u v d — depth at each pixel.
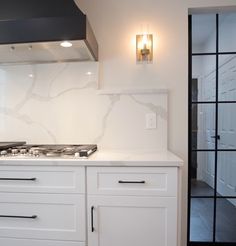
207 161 1.94
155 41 1.75
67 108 1.79
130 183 1.24
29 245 1.30
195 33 1.90
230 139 1.93
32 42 1.30
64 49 1.49
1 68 1.83
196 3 1.72
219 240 1.91
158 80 1.75
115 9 1.77
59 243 1.28
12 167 1.28
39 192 1.28
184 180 1.73
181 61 1.74
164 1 1.74
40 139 1.82
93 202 1.25
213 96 1.91
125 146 1.76
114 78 1.77
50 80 1.80
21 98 1.82
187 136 1.74
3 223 1.31
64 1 1.31
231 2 1.69
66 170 1.26
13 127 1.83
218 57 1.90
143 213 1.24
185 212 1.73
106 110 1.77
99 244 1.26
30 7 1.33
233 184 1.96
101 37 1.77
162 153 1.56
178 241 1.23
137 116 1.75
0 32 1.30
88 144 1.77
